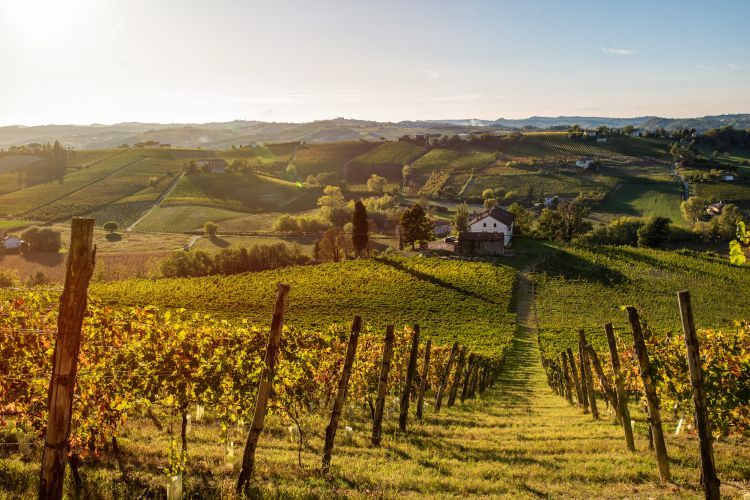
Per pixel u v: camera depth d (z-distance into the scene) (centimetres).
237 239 13188
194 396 1091
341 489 957
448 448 1340
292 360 1162
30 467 913
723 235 11781
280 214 17238
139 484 908
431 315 5925
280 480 990
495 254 8788
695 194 17538
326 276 7412
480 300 6444
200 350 1116
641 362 1070
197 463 1063
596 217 15588
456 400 2575
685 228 12238
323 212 15288
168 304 6056
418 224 9412
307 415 1709
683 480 1041
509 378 3684
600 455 1261
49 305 1067
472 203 18725
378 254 10062
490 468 1134
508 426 1739
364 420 1784
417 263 7975
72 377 621
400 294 6638
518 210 13038
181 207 17438
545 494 966
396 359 2298
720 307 6381
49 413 616
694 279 7444
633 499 930
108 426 1011
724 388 1293
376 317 5809
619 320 5944
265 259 9481
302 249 11688
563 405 2384
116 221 16012
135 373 1055
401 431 1566
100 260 10738
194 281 7312
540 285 7275
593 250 9000
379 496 923
